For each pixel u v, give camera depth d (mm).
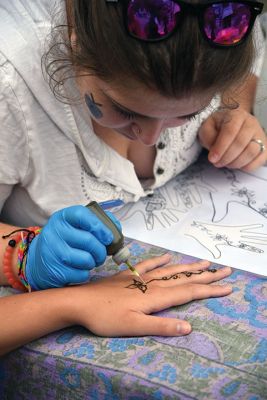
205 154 860
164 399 417
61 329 518
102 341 490
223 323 492
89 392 462
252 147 768
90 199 699
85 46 458
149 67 414
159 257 613
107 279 566
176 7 391
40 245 542
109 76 451
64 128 627
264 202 730
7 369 526
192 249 640
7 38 586
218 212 714
